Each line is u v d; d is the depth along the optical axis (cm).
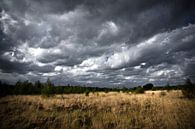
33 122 921
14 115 1098
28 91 4056
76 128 829
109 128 822
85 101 1886
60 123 916
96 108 1388
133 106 1434
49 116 1053
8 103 1702
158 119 938
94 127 835
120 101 1823
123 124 852
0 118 1023
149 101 1739
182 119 895
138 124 871
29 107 1407
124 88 5000
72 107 1433
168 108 1261
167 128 776
